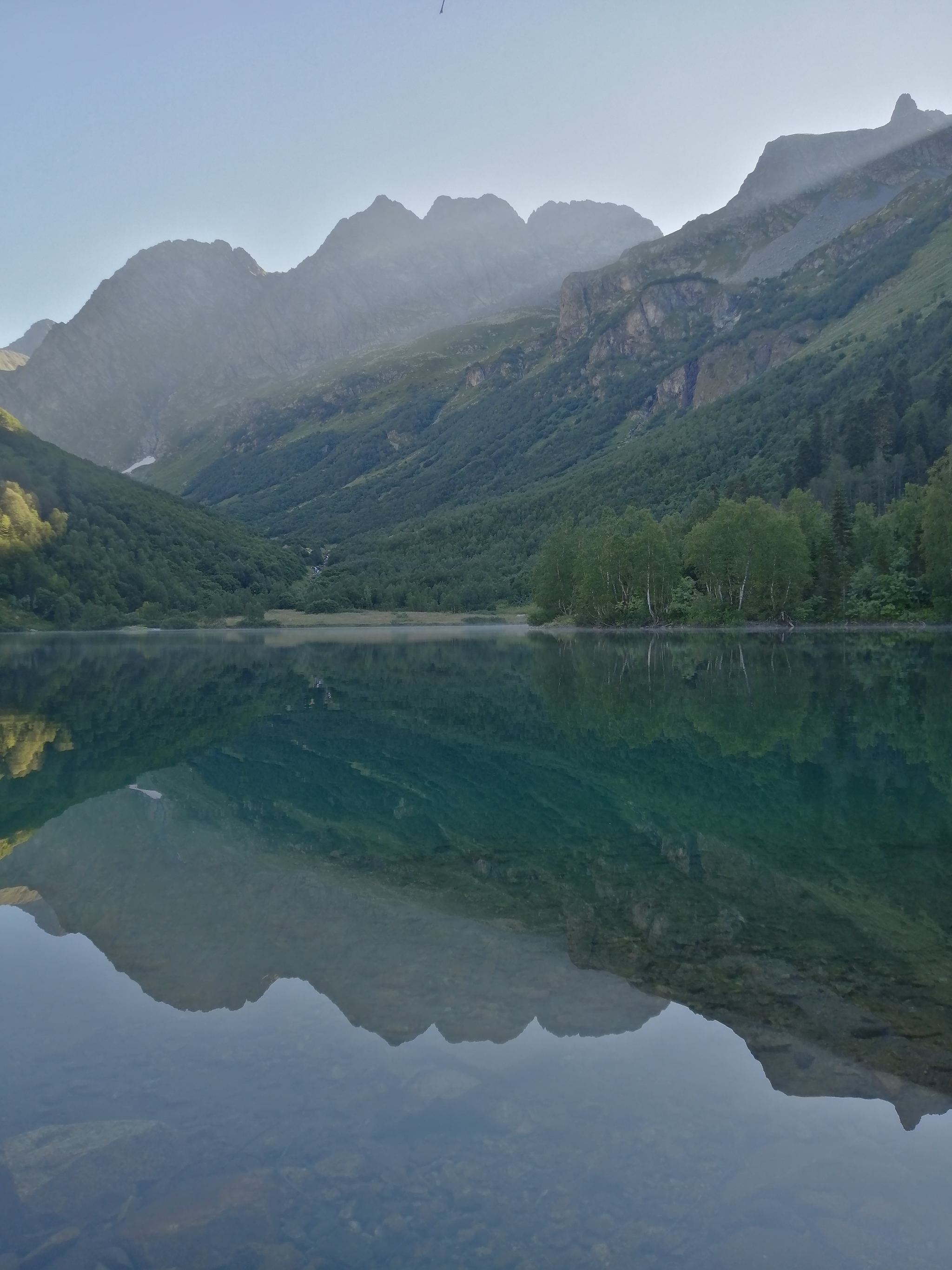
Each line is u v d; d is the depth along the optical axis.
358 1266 5.64
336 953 10.87
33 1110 7.43
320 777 23.00
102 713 38.31
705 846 15.87
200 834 17.08
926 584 93.75
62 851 15.73
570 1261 5.68
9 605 145.25
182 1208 6.18
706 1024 8.88
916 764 23.22
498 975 10.12
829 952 10.79
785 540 96.00
